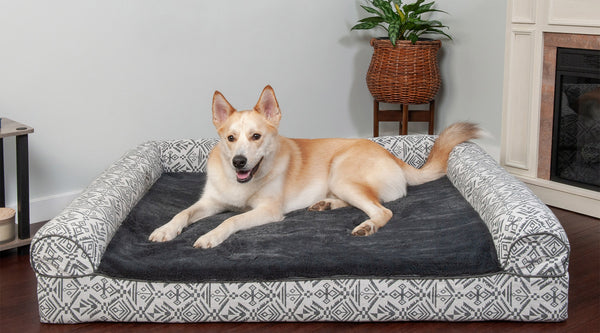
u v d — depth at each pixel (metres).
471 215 2.66
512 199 2.43
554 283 2.19
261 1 4.22
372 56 4.49
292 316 2.26
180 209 2.99
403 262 2.22
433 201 2.93
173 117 4.00
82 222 2.31
